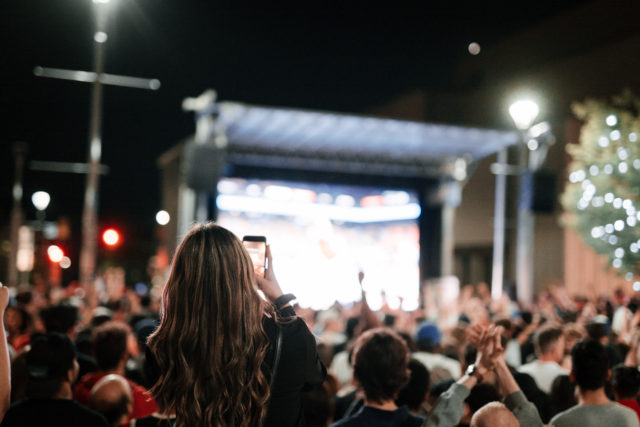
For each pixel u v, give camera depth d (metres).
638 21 32.06
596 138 17.45
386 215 26.73
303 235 25.47
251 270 2.26
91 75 17.84
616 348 7.13
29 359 3.53
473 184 35.19
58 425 3.46
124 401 4.11
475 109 36.81
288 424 2.24
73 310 6.71
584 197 17.36
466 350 5.07
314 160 25.78
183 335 2.13
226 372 2.12
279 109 20.70
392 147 25.47
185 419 2.10
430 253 27.12
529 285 22.17
